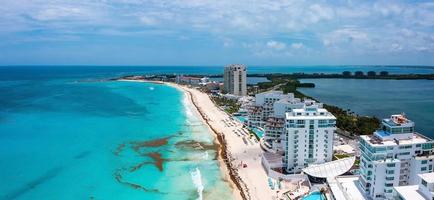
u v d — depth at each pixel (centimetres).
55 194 12606
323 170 13375
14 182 13550
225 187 13388
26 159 16250
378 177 10694
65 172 14700
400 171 10869
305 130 14238
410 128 11244
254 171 14788
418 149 10856
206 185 13550
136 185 13538
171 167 15538
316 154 14438
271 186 13238
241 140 19512
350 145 17500
